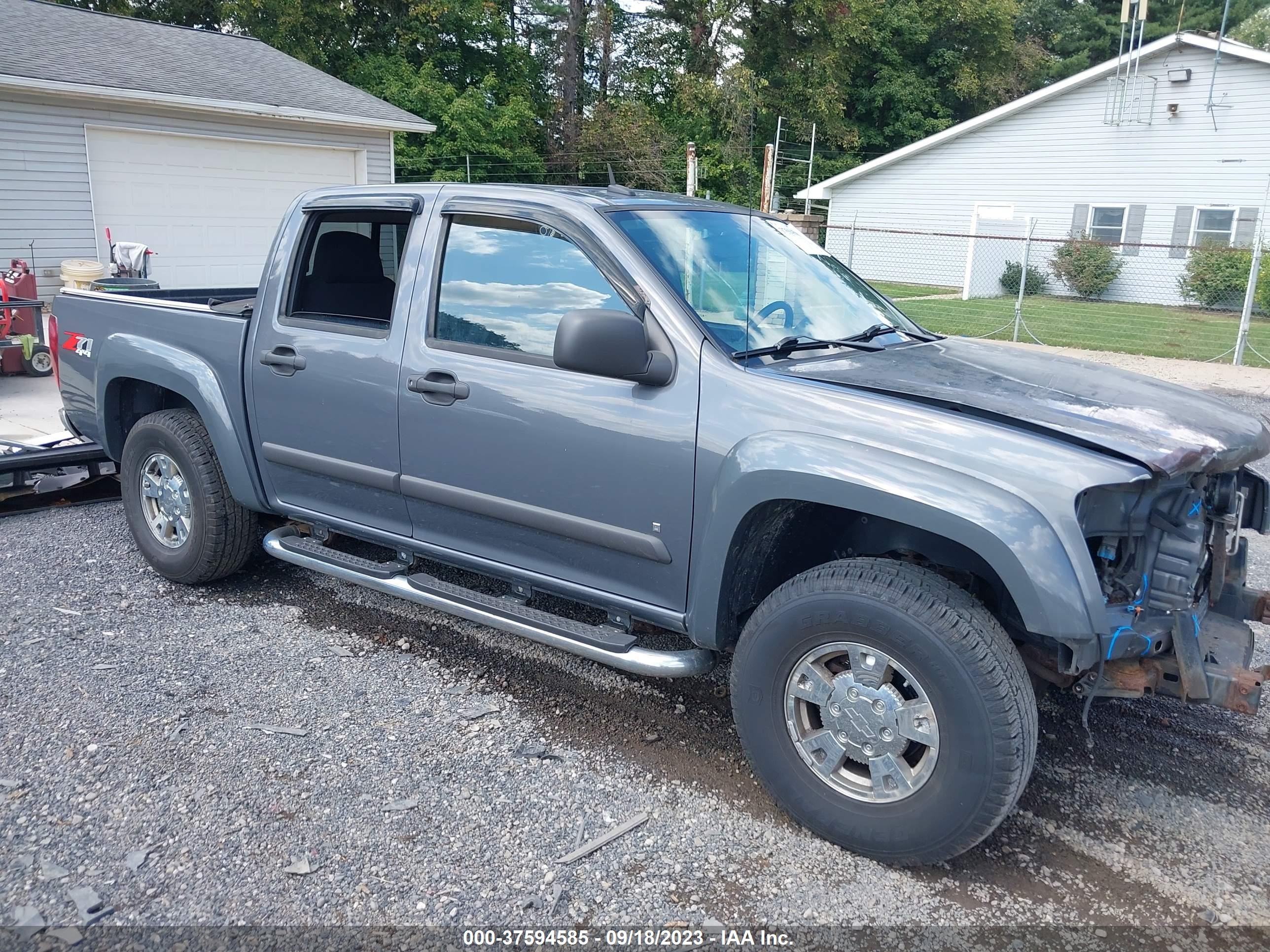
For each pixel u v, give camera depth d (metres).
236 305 5.25
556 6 32.41
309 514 4.43
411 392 3.81
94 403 5.20
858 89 38.12
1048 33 46.19
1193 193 23.92
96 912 2.63
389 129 16.75
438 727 3.67
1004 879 2.90
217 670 4.06
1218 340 16.80
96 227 13.89
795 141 35.62
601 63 34.62
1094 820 3.21
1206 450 2.79
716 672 4.23
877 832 2.88
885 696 2.85
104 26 16.64
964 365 3.53
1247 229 23.30
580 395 3.38
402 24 29.39
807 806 3.01
